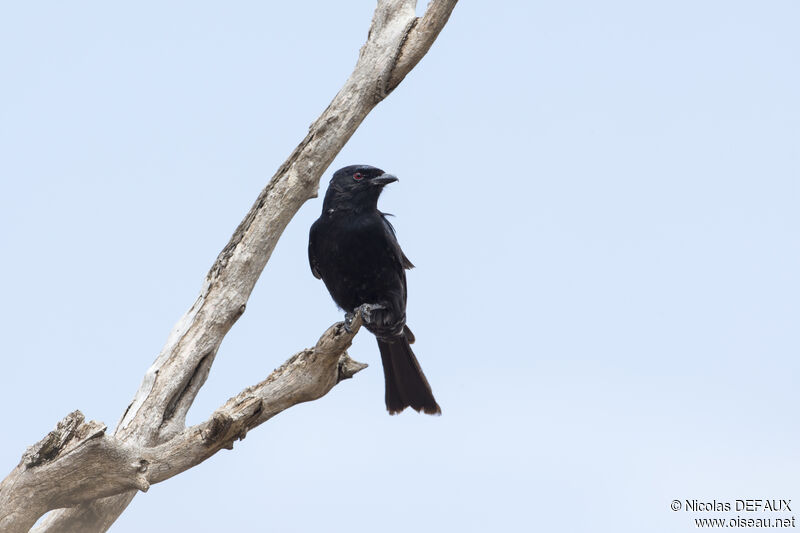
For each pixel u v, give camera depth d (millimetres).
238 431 10719
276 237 12289
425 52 12750
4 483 9938
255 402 10719
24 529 9961
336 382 11734
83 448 9883
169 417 11539
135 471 10188
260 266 12211
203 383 11953
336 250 13734
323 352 11094
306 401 11664
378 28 12922
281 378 11320
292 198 12273
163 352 11711
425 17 12641
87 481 10102
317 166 12391
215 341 11852
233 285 11992
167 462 10578
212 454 10797
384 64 12609
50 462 9953
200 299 11984
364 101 12633
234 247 12125
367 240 13578
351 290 14102
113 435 11070
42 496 9961
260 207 12242
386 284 13945
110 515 11242
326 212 13812
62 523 11070
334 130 12430
